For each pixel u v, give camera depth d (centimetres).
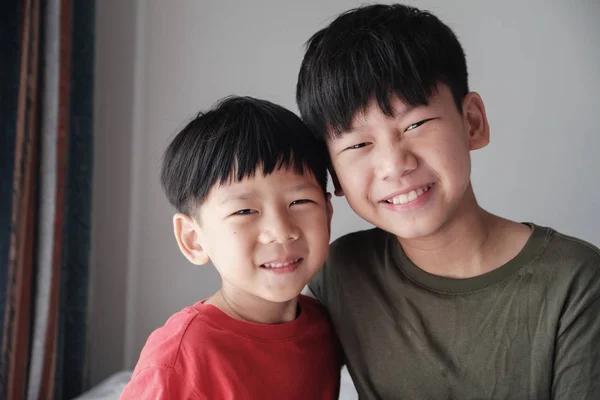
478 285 83
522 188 177
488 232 85
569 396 78
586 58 170
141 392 78
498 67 174
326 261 99
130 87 191
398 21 80
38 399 161
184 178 85
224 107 87
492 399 82
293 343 86
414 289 87
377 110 75
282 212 79
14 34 151
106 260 195
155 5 190
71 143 172
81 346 177
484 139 84
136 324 196
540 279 80
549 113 173
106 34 191
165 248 195
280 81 188
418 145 75
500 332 81
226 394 79
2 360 154
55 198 158
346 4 183
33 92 154
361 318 92
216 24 189
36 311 160
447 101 77
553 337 79
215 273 195
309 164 83
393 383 88
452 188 76
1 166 153
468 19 175
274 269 81
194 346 80
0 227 153
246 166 79
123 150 193
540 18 171
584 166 172
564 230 175
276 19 187
